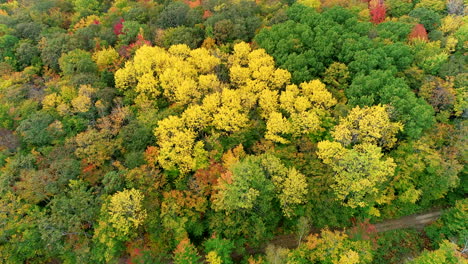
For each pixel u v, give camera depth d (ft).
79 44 224.74
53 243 146.30
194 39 222.89
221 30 221.46
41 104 191.21
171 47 209.56
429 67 193.88
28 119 173.78
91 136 163.84
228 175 144.36
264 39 213.87
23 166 159.43
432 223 177.17
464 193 185.37
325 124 172.55
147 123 172.86
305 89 182.70
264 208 149.69
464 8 247.70
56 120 174.19
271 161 151.74
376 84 173.78
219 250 143.02
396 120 168.86
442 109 181.57
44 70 219.20
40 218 143.64
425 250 156.56
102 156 160.76
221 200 144.36
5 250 143.64
